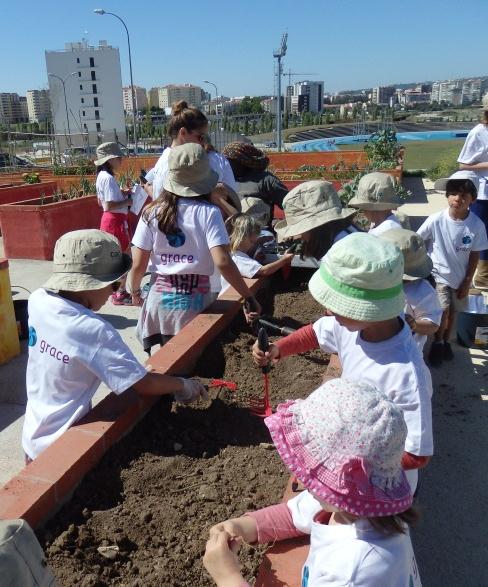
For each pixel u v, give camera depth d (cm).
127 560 217
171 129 451
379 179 394
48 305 251
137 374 256
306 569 159
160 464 268
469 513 319
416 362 205
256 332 393
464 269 493
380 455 138
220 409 319
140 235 366
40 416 265
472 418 414
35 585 153
